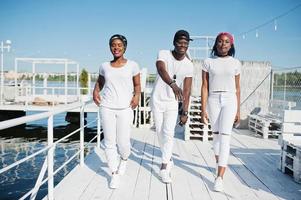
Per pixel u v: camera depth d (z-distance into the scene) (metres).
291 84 7.17
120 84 3.36
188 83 3.71
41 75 17.44
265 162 4.70
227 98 3.43
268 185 3.63
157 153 5.15
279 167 4.29
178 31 3.45
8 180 7.17
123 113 3.40
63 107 3.50
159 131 3.75
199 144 5.98
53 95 14.66
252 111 8.09
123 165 3.84
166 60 3.57
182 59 3.59
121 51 3.29
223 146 3.40
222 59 3.41
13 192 6.45
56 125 14.99
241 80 8.09
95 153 5.01
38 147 10.95
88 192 3.29
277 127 7.20
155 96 3.70
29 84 18.47
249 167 4.40
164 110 3.68
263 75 8.05
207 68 3.50
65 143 11.34
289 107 6.61
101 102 3.45
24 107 13.88
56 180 7.04
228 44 3.38
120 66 3.37
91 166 4.26
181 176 3.89
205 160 4.71
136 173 3.98
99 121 5.40
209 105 3.54
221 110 3.46
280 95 7.77
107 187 3.45
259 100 8.09
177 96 3.32
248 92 8.09
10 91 16.45
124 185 3.52
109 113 3.38
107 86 3.38
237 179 3.83
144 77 9.05
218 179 3.40
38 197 6.13
